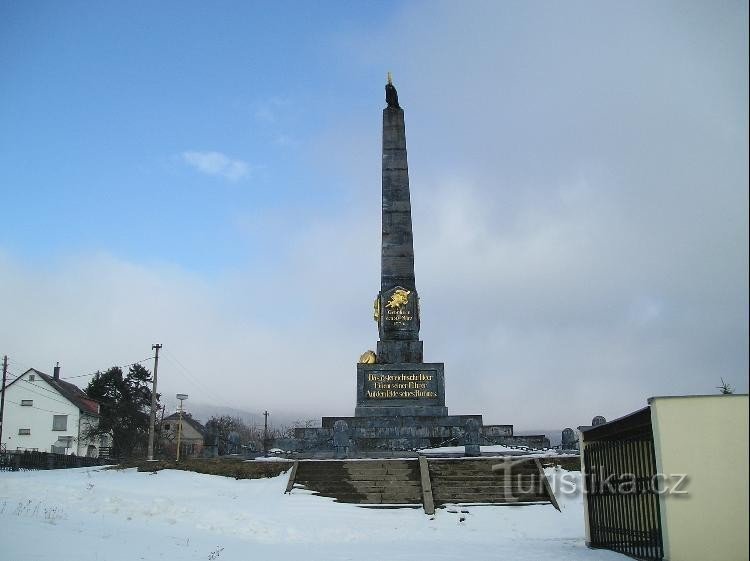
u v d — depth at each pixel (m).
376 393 43.97
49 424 72.25
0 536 14.59
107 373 86.19
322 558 17.05
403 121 49.00
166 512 21.89
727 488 14.56
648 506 16.00
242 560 16.11
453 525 23.62
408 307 45.62
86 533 16.67
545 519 24.09
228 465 32.28
